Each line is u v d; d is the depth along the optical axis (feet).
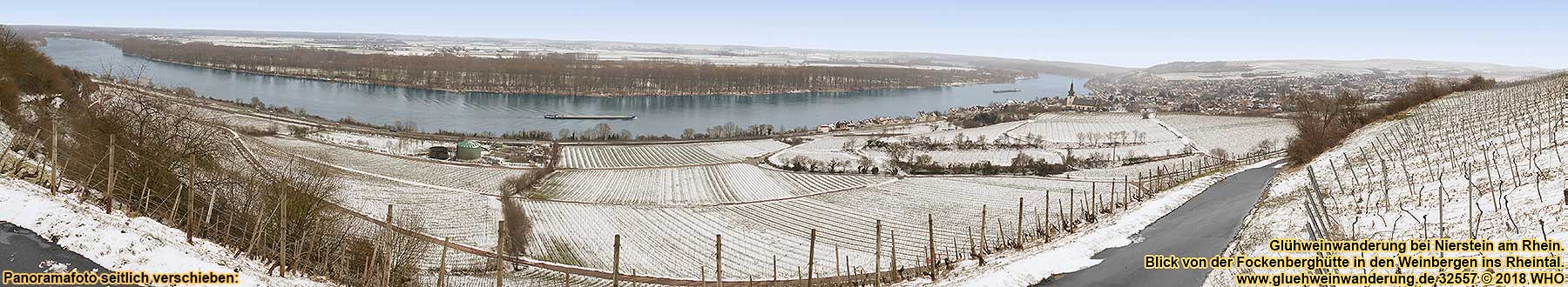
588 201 309.42
